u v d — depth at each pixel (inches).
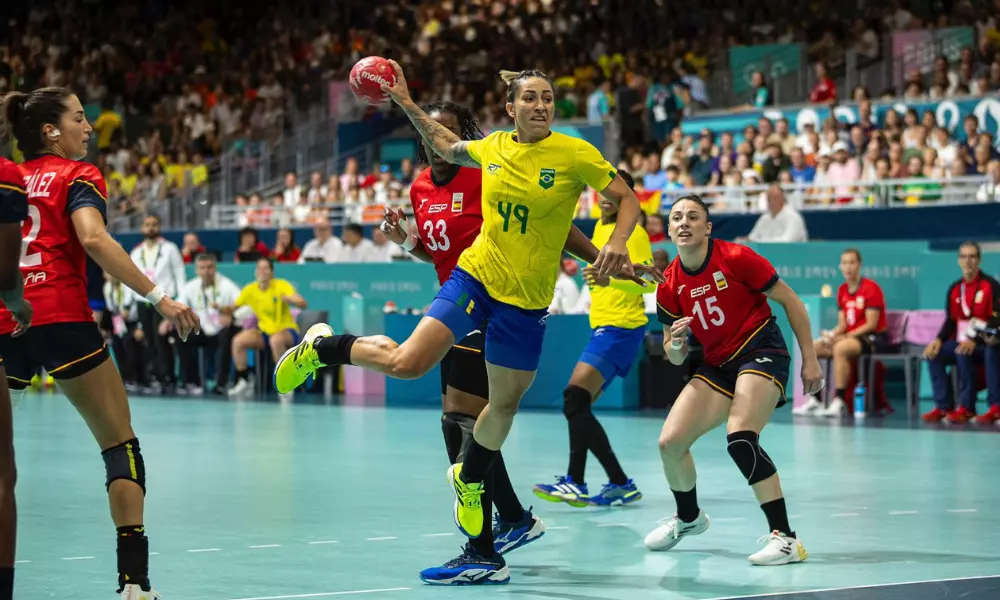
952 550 315.6
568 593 268.5
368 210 1067.3
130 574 237.3
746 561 305.1
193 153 1432.1
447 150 282.8
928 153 912.9
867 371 725.3
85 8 1734.7
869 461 502.3
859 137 977.5
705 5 1374.3
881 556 307.9
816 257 824.9
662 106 1150.3
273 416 725.9
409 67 1437.0
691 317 316.2
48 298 239.0
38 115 249.4
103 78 1622.8
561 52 1386.6
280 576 284.4
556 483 409.7
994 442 572.4
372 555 310.8
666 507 396.5
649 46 1381.6
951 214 839.7
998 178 845.2
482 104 1366.9
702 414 315.3
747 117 1076.5
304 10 1617.9
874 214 866.1
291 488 433.1
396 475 467.2
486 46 1450.5
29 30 1727.4
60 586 274.4
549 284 271.1
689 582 279.3
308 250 991.6
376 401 837.2
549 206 264.2
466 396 307.1
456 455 303.0
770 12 1336.1
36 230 241.1
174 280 913.5
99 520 370.6
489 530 282.4
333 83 1414.9
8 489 224.1
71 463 514.6
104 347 245.3
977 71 1091.3
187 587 271.3
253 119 1457.9
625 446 560.1
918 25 1210.6
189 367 924.0
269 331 891.4
